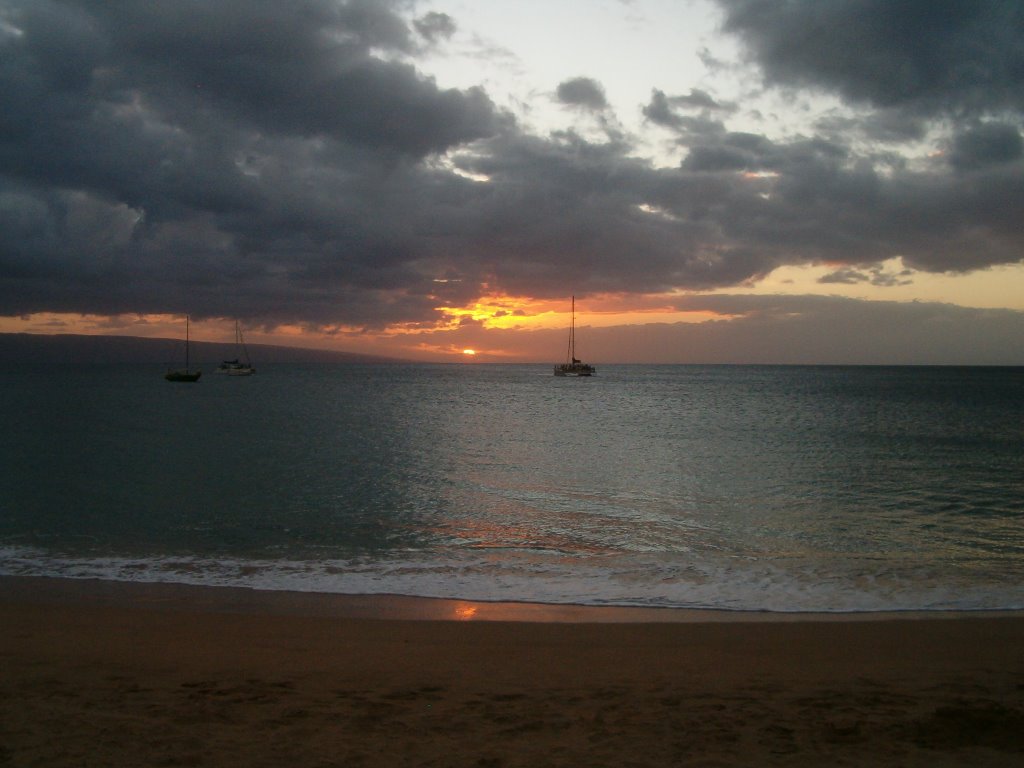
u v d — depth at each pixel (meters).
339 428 45.94
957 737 6.20
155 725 6.40
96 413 57.75
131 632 9.93
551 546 16.33
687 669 8.48
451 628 10.29
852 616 11.20
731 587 12.94
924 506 21.44
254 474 27.39
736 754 5.87
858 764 5.68
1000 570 14.23
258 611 11.27
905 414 59.66
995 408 66.50
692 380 151.88
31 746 5.90
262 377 163.88
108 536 17.28
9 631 9.92
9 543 16.52
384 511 20.45
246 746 5.95
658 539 17.06
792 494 23.39
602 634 10.05
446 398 82.50
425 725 6.48
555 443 38.09
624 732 6.35
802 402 76.44
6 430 43.97
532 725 6.50
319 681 7.84
